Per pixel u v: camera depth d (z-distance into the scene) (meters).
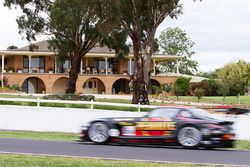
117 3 36.38
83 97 43.50
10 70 66.50
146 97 39.56
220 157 14.38
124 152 15.12
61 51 47.53
